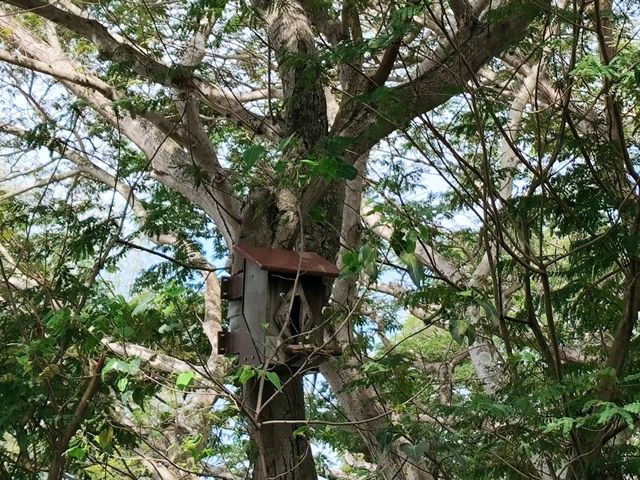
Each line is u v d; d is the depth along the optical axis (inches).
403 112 177.5
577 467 171.9
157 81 231.1
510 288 282.2
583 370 189.6
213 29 323.9
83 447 155.6
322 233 211.0
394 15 167.5
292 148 171.3
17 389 160.4
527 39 223.1
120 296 137.5
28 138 223.3
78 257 204.2
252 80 377.1
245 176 222.4
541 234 181.3
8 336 177.2
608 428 170.1
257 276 175.5
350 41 183.2
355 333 228.4
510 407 155.9
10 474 169.3
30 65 269.4
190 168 225.8
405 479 238.2
